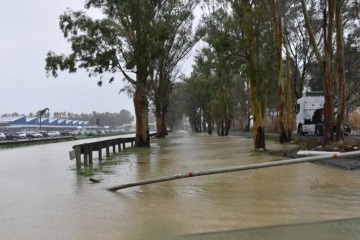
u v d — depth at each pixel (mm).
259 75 25281
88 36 30812
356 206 8547
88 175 15516
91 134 95750
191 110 113688
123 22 31875
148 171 16234
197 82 72062
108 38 31078
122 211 8633
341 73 24219
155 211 8523
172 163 19344
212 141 43750
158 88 56719
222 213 8141
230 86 64625
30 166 20625
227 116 65438
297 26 44562
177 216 7984
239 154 23219
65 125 167250
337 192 10141
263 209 8414
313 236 6371
